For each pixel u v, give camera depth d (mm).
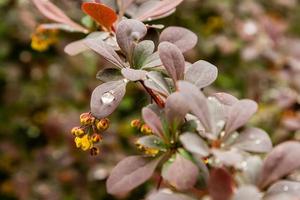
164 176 255
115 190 260
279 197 248
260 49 560
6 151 656
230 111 265
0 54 693
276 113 535
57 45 600
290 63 549
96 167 546
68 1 401
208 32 662
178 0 316
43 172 589
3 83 708
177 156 260
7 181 644
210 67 284
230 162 243
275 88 582
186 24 633
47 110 675
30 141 686
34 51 676
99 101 278
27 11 468
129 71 274
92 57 597
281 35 570
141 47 290
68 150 564
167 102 263
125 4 331
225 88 634
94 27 348
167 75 293
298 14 773
